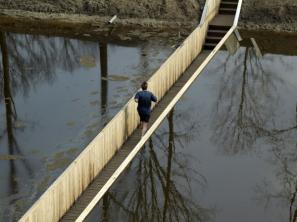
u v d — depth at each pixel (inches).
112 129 555.2
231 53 999.6
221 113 733.3
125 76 879.7
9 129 689.6
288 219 478.9
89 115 734.5
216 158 605.6
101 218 482.6
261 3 1216.8
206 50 971.3
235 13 1091.3
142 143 594.6
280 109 765.3
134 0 1242.0
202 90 815.7
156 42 1072.8
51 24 1174.3
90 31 1138.7
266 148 635.5
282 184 545.0
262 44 1081.4
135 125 627.8
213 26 1028.5
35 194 539.8
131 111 607.2
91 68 922.7
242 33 1148.5
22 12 1229.7
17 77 887.7
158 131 669.3
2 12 1227.9
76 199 490.3
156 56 983.0
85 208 476.1
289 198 518.3
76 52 1007.6
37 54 994.7
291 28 1171.9
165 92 733.3
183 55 813.2
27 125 702.5
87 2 1237.7
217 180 555.2
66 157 618.2
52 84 851.4
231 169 580.4
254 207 501.7
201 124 695.7
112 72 896.9
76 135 674.8
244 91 829.8
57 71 910.4
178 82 785.6
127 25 1181.1
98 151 526.6
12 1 1253.7
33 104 773.3
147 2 1236.5
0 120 717.3
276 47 1070.4
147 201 515.2
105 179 526.6
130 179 554.6
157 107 690.8
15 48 1032.8
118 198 518.6
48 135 674.2
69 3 1240.2
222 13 1128.2
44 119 721.0
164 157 603.5
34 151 631.8
